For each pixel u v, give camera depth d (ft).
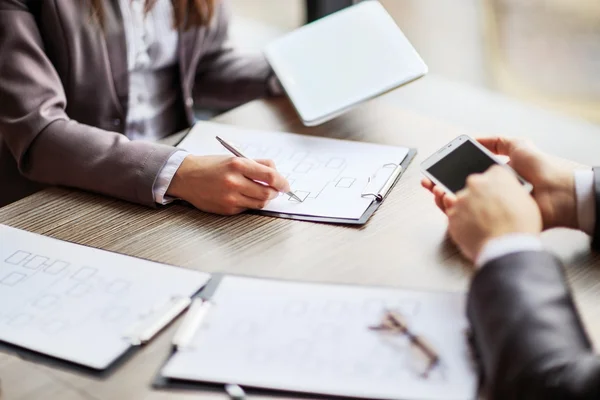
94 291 2.50
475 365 2.06
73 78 3.84
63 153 3.23
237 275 2.52
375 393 1.99
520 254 2.08
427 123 3.56
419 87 6.28
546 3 6.38
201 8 4.03
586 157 5.25
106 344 2.26
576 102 6.44
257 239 2.76
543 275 2.03
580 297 2.37
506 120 5.83
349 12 3.77
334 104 3.48
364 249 2.66
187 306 2.39
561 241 2.65
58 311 2.42
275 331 2.23
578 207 2.60
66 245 2.79
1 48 3.46
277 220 2.87
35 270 2.64
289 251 2.68
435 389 1.99
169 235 2.83
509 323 1.95
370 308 2.29
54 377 2.16
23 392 2.12
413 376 2.04
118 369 2.17
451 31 6.81
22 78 3.43
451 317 2.23
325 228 2.80
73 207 3.08
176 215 2.97
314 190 3.04
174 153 3.09
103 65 3.89
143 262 2.64
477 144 2.75
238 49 4.48
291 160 3.29
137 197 3.04
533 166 2.68
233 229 2.84
